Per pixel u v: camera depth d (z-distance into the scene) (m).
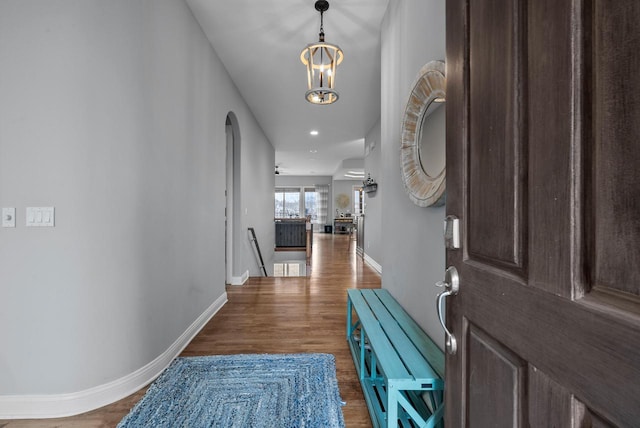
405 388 1.16
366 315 1.88
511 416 0.61
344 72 3.55
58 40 1.60
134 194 1.85
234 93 3.87
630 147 0.39
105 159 1.71
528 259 0.57
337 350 2.30
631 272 0.39
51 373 1.62
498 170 0.66
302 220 8.82
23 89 1.59
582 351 0.44
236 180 4.29
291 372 1.98
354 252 7.80
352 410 1.63
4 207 1.60
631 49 0.39
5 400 1.61
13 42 1.59
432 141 1.52
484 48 0.71
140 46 1.88
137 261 1.87
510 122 0.62
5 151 1.60
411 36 1.87
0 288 1.61
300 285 4.26
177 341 2.28
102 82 1.69
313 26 2.71
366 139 6.19
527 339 0.56
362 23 2.66
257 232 5.50
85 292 1.65
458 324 0.84
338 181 13.35
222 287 3.42
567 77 0.47
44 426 1.54
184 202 2.42
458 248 0.83
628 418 0.38
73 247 1.62
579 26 0.45
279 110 4.84
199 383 1.86
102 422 1.57
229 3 2.44
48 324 1.61
